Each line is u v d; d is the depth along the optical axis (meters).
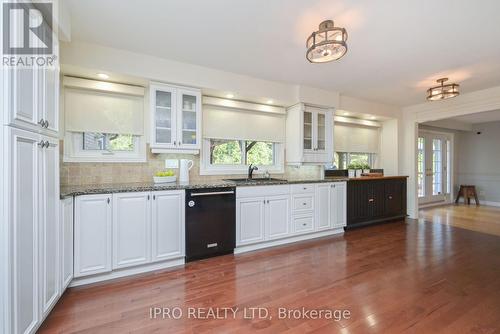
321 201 3.66
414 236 3.72
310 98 3.72
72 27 2.14
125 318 1.72
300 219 3.45
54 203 1.75
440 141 6.61
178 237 2.58
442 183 6.65
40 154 1.54
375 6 1.84
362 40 2.33
